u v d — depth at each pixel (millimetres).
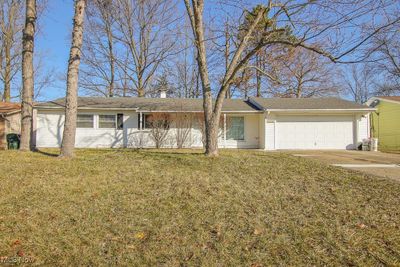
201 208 5305
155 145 19875
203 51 11734
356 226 4578
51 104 19688
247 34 10891
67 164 9406
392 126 23891
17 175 7617
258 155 13086
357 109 19172
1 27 27688
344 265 3510
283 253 3783
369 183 7258
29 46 13359
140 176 7648
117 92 31094
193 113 19734
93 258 3635
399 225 4609
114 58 30516
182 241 4082
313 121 19844
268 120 19594
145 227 4512
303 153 16109
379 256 3689
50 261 3582
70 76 11312
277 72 20656
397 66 23062
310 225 4613
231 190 6426
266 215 5008
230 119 20422
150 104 20797
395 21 7586
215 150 11844
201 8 11617
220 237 4199
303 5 10039
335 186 6926
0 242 3967
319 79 30312
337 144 19875
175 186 6672
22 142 13523
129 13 29250
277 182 7266
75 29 11289
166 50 30859
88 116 19766
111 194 6043
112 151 14859
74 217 4844
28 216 4863
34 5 13367
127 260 3600
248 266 3484
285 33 10062
